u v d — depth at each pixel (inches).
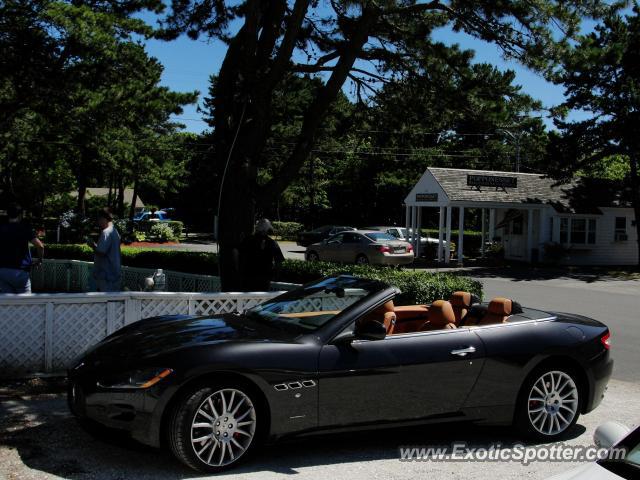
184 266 593.9
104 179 1881.2
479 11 450.3
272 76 419.5
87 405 183.9
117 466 183.6
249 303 320.5
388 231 1328.7
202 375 180.4
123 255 682.2
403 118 536.4
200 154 2129.7
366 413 197.3
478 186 1196.5
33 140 953.5
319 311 212.7
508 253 1328.7
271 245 356.8
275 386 186.1
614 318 567.2
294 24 412.5
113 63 584.7
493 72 460.1
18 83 555.2
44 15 517.7
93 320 287.7
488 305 243.9
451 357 206.7
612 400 285.4
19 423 219.0
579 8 431.5
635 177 1213.1
